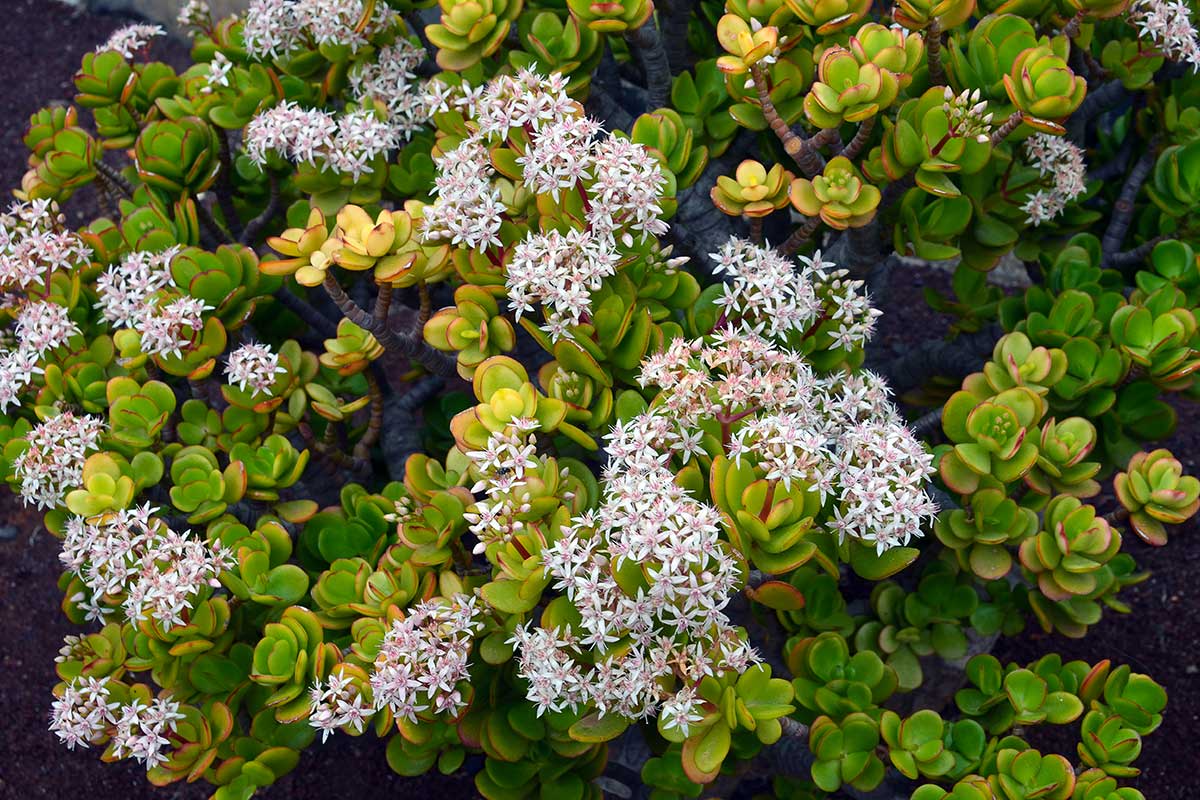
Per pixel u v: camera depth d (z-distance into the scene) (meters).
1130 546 1.36
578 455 0.95
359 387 1.05
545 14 0.95
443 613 0.84
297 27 1.01
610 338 0.86
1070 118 1.03
